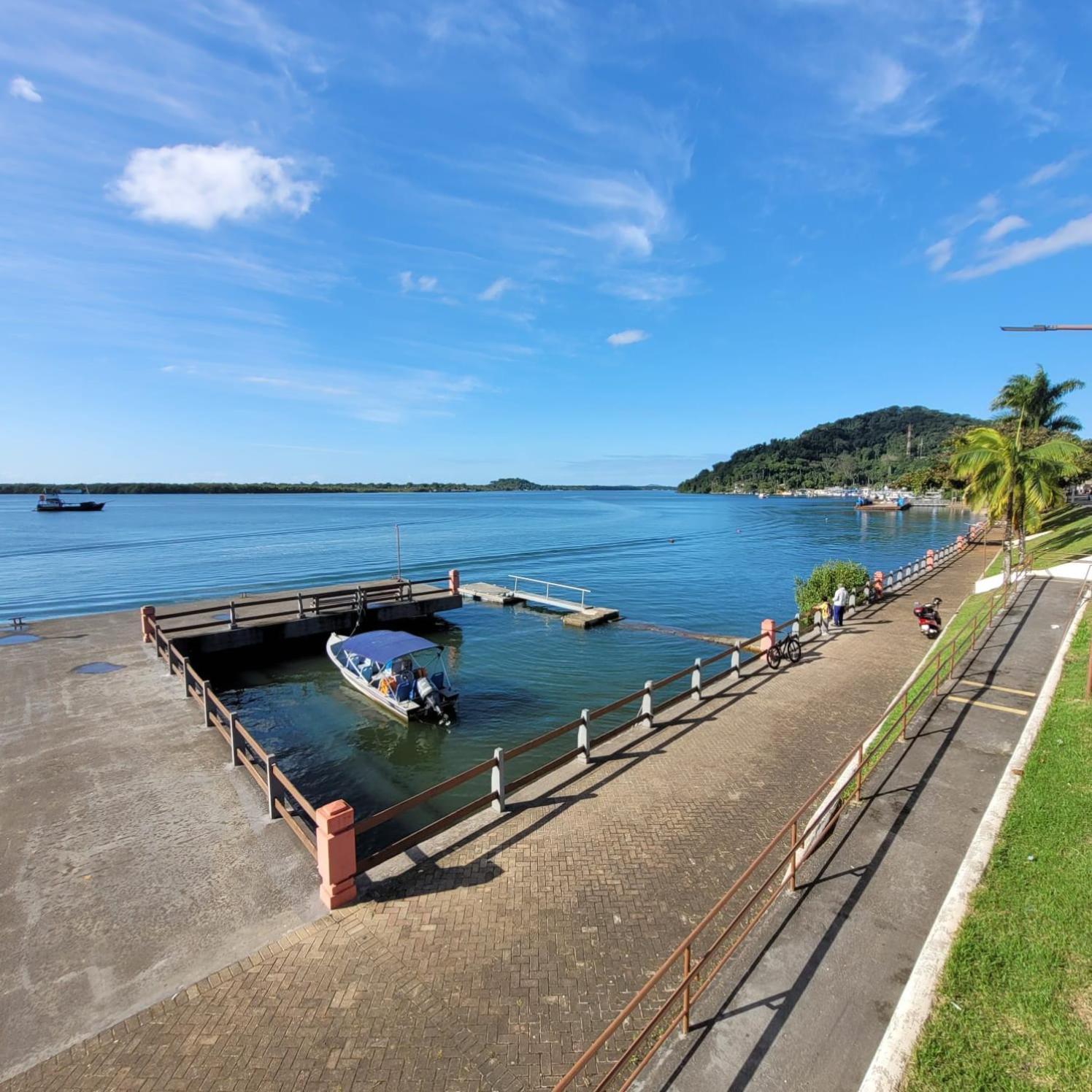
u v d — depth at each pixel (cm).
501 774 1050
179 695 1588
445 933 750
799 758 1255
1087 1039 553
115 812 1016
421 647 2072
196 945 724
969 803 1006
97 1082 555
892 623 2480
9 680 1711
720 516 13375
